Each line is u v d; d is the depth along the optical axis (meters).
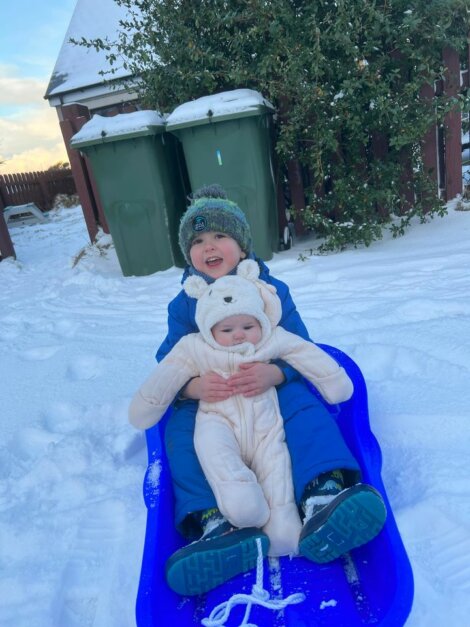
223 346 1.65
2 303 4.44
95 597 1.41
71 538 1.60
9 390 2.65
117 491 1.77
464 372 2.13
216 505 1.38
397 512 1.48
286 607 1.22
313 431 1.49
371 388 2.12
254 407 1.57
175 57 4.29
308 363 1.67
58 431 2.20
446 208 4.60
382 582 1.21
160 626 1.14
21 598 1.43
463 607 1.20
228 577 1.27
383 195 4.19
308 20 3.79
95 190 5.64
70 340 3.20
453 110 4.40
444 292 3.05
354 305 3.03
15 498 1.81
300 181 4.69
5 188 12.63
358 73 3.97
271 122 4.41
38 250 7.37
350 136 4.20
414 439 1.79
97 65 8.09
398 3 3.92
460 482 1.55
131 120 4.07
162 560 1.29
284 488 1.42
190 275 1.90
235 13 3.94
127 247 4.45
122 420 2.19
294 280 3.71
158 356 1.90
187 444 1.54
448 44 4.18
